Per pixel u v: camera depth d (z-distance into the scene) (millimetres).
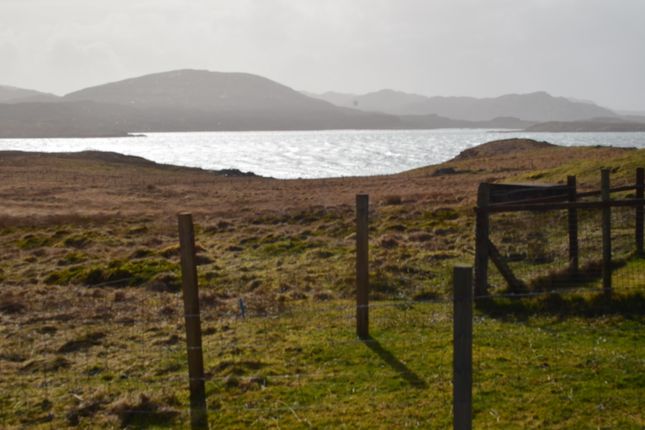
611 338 10047
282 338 10984
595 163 32250
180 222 8336
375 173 122188
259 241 22516
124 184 70312
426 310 12305
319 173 124500
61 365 10047
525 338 10211
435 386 8469
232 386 8828
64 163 103188
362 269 10586
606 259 11859
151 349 10719
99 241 25062
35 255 22781
